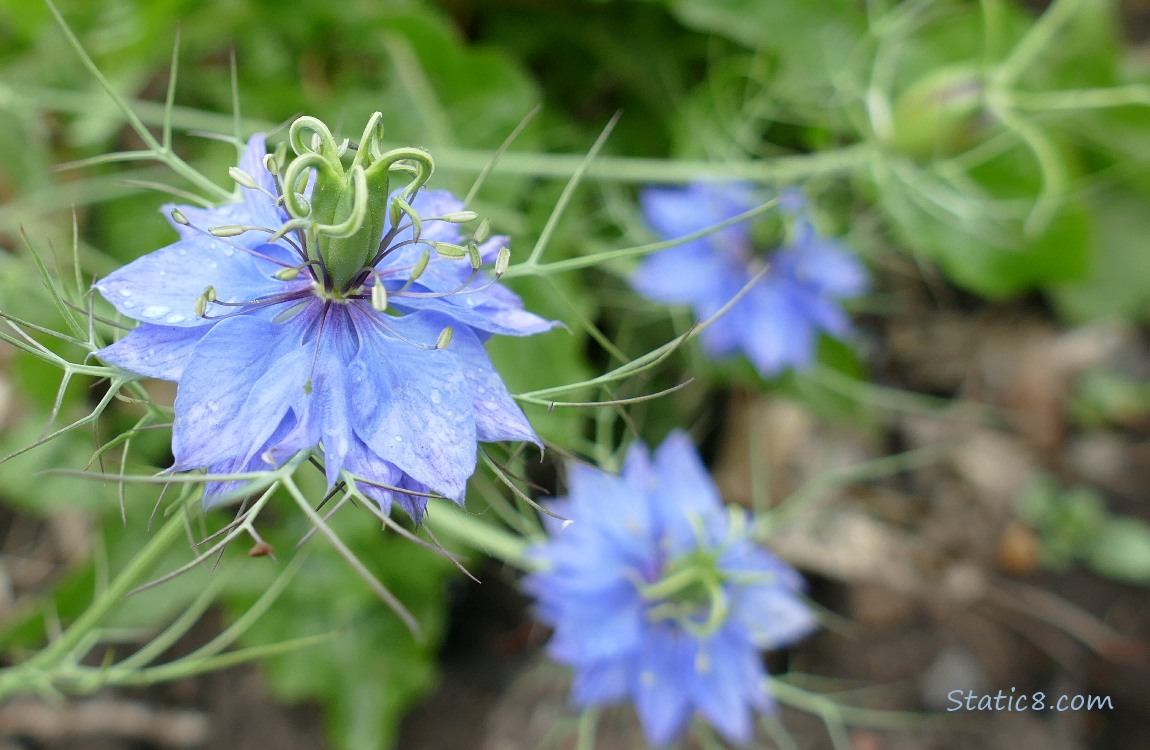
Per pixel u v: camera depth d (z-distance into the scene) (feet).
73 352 0.56
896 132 0.62
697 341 0.62
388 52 0.63
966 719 0.65
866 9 0.71
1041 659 0.67
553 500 0.51
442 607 0.59
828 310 0.62
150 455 0.57
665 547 0.50
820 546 0.70
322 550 0.56
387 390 0.33
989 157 0.74
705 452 0.74
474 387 0.34
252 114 0.61
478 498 0.52
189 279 0.33
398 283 0.35
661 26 0.71
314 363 0.33
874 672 0.66
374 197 0.33
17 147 0.60
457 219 0.33
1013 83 0.75
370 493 0.32
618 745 0.61
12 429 0.59
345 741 0.56
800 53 0.68
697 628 0.46
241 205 0.35
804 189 0.62
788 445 0.73
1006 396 0.78
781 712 0.65
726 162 0.65
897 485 0.74
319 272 0.34
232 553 0.55
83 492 0.56
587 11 0.69
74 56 0.61
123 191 0.59
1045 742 0.64
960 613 0.69
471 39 0.72
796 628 0.51
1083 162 0.80
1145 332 0.82
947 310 0.82
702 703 0.49
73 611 0.54
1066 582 0.71
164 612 0.54
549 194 0.62
